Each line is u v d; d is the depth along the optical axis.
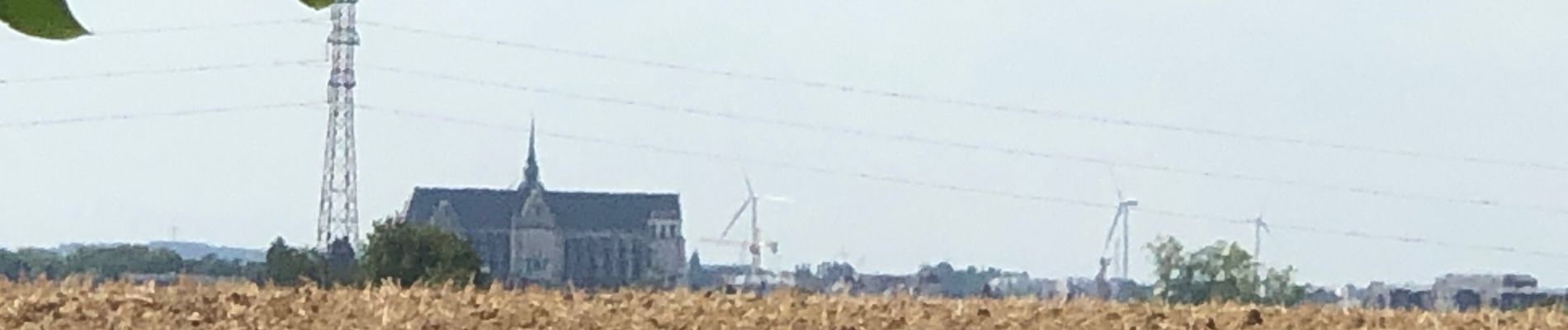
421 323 28.95
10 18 2.63
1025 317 33.44
